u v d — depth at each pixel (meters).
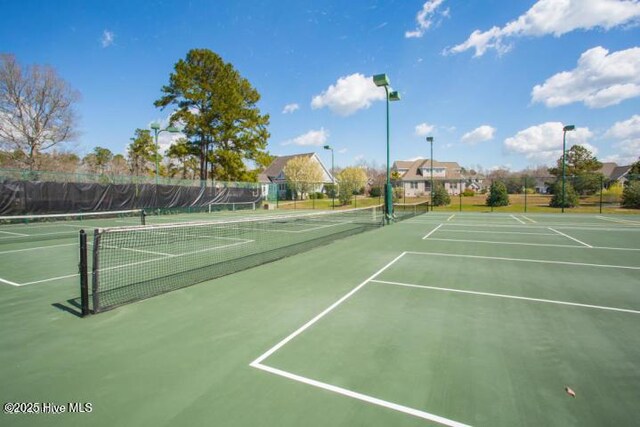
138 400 2.77
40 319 4.54
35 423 2.50
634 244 10.88
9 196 17.50
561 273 7.02
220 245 11.00
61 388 2.96
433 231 14.64
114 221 19.38
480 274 6.95
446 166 60.91
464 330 4.13
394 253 9.33
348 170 50.91
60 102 33.38
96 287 4.84
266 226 17.22
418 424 2.46
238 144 33.03
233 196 30.59
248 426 2.44
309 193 50.06
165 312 4.78
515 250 9.79
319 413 2.58
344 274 6.96
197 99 31.11
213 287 6.02
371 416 2.54
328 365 3.30
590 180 32.25
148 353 3.57
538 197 40.22
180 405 2.70
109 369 3.26
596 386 2.93
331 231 14.97
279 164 66.88
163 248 10.45
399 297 5.45
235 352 3.58
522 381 3.01
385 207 17.50
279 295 5.55
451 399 2.75
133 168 50.50
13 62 30.78
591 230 14.85
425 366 3.28
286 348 3.67
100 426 2.46
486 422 2.47
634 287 5.98
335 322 4.40
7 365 3.35
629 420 2.49
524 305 5.04
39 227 16.41
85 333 4.09
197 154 32.31
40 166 32.84
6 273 7.19
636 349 3.62
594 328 4.18
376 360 3.40
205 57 30.78
